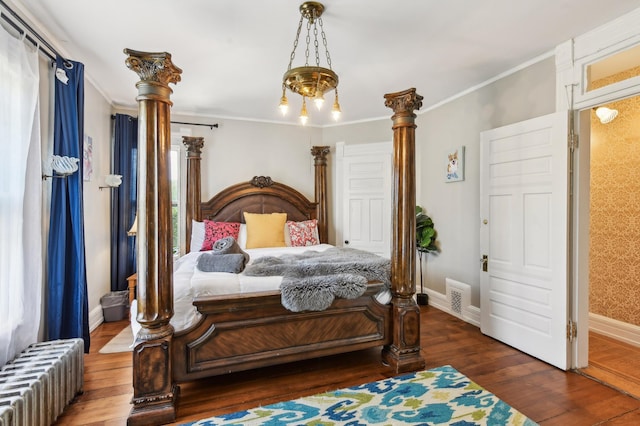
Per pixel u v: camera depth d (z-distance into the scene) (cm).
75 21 220
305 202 472
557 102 256
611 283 305
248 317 214
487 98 324
